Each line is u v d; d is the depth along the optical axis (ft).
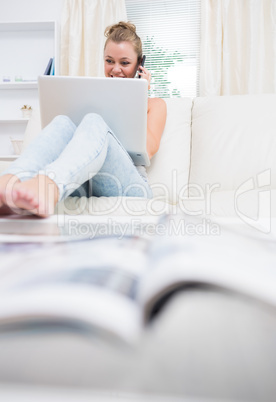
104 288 0.68
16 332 0.60
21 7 12.82
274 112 5.26
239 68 10.37
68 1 11.60
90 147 2.62
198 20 12.13
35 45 12.69
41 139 2.66
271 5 9.96
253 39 10.04
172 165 5.40
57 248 1.23
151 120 5.22
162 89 12.54
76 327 0.60
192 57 12.32
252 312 0.65
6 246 1.31
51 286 0.68
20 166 2.32
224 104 5.63
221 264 0.71
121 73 6.35
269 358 0.57
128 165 3.57
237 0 10.32
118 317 0.60
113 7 11.29
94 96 3.40
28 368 0.56
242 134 5.23
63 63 11.71
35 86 12.51
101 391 0.51
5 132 13.03
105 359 0.57
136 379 0.53
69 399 0.50
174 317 0.65
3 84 12.22
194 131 5.74
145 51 12.61
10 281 0.78
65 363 0.57
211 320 0.64
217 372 0.54
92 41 11.39
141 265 0.89
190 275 0.65
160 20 12.45
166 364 0.56
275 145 5.00
